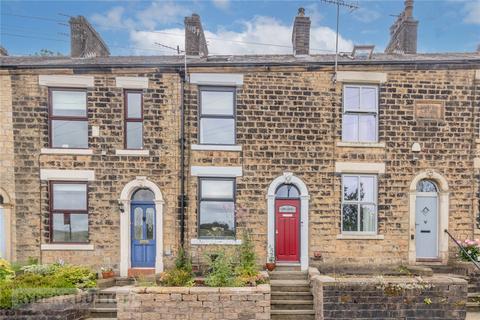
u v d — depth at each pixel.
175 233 10.04
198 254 10.02
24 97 9.98
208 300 7.68
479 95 10.30
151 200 10.22
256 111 10.16
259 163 10.12
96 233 10.01
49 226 9.99
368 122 10.45
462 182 10.27
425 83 10.28
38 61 10.68
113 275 9.72
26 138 9.98
